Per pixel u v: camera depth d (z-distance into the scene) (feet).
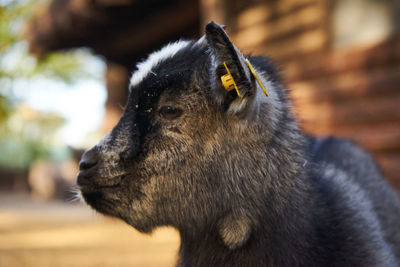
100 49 12.84
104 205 3.24
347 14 6.57
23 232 9.04
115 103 13.75
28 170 29.07
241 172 3.20
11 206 17.01
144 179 3.20
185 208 3.22
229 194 3.20
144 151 3.20
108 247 7.12
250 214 3.21
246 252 3.22
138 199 3.21
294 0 7.13
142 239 8.02
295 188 3.27
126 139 3.22
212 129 3.19
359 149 4.28
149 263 5.72
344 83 6.29
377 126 5.91
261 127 3.20
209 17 7.64
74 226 10.00
